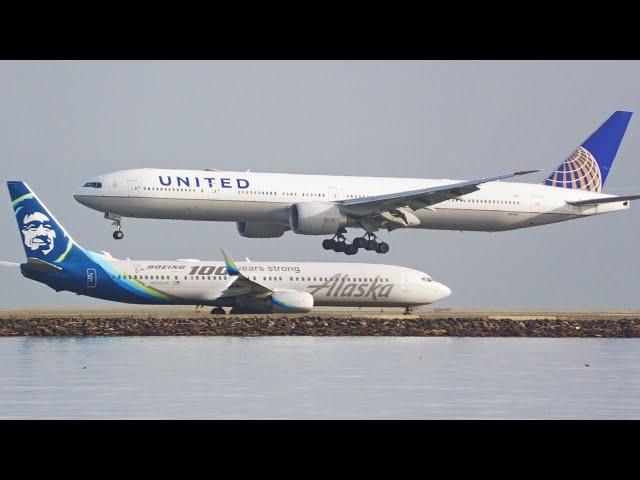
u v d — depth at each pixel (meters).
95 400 133.75
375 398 138.50
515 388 150.62
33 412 123.19
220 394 140.50
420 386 152.12
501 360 196.12
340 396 140.12
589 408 130.38
